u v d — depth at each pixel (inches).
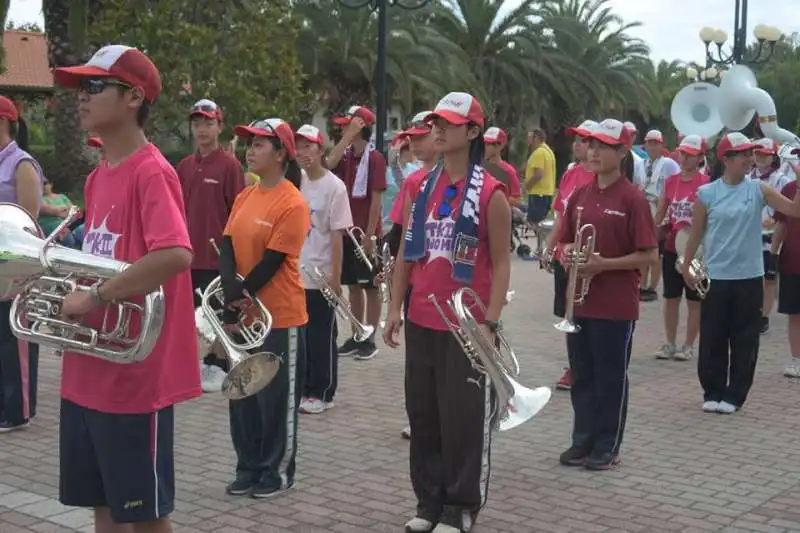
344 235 332.5
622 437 227.1
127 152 131.0
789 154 383.2
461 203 173.0
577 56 1465.3
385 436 246.7
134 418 128.4
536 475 218.1
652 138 487.8
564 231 232.2
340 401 282.8
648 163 499.5
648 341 388.2
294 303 200.4
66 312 122.9
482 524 186.7
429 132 247.8
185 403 274.5
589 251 217.8
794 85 1838.1
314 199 263.3
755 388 307.7
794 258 313.7
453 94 176.4
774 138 434.6
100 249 130.6
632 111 1879.9
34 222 134.3
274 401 197.8
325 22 1121.4
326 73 1159.0
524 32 1401.3
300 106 794.2
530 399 167.9
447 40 1199.6
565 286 279.1
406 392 183.6
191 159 289.6
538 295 508.7
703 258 283.6
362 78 1172.5
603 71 1533.0
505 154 1467.8
